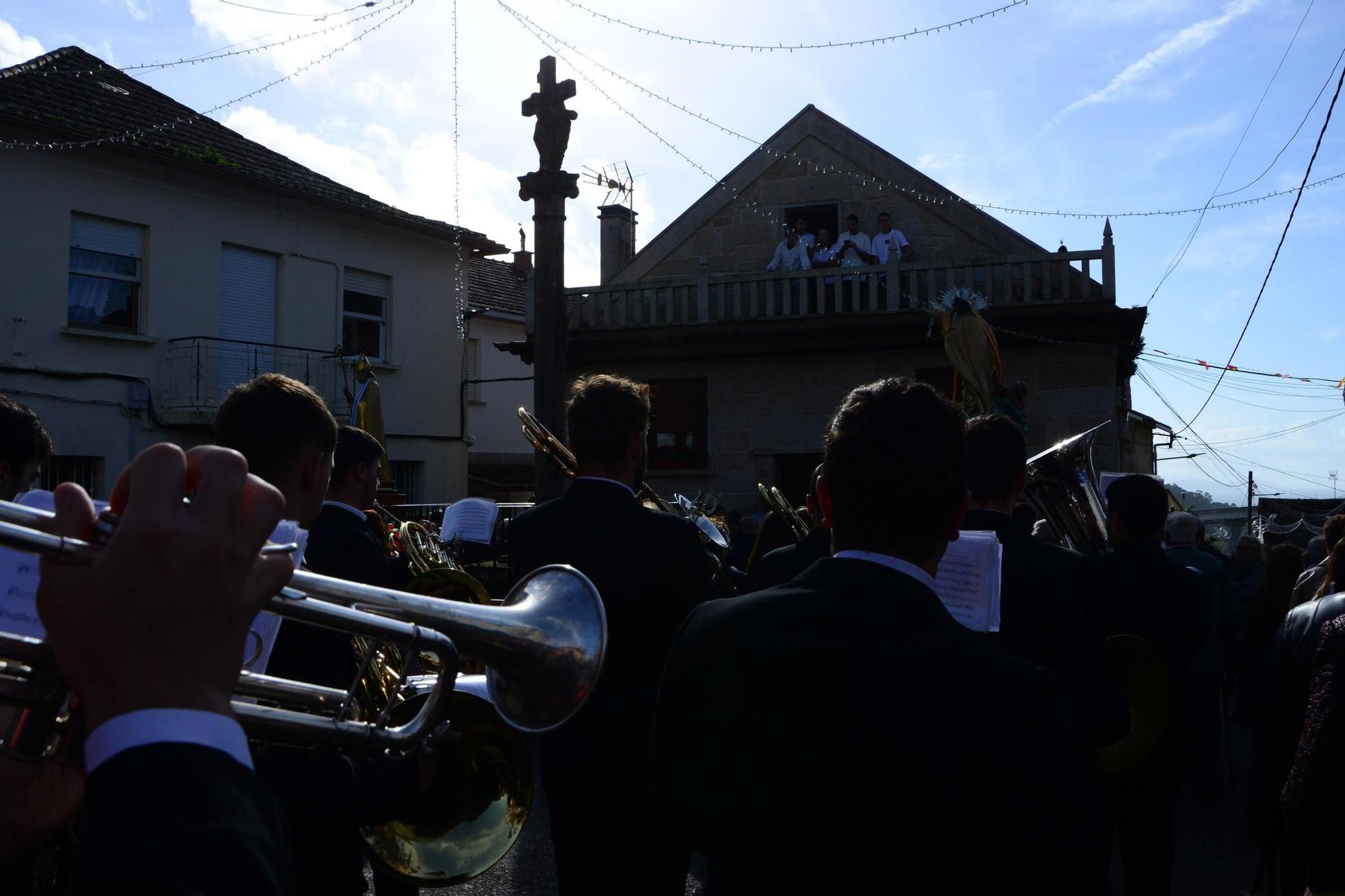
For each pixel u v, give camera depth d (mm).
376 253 18516
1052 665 2668
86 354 14375
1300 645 2811
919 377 14562
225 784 706
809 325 14570
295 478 2168
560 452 3984
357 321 18328
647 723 2840
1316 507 27016
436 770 2318
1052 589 2652
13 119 13406
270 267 16875
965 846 1271
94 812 679
